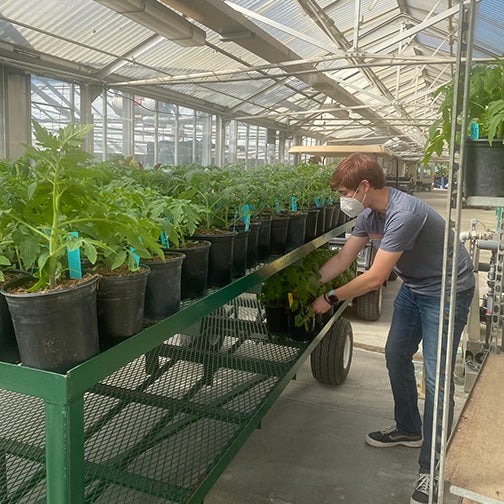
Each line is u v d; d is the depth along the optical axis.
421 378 4.10
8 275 1.66
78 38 7.93
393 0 10.38
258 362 3.20
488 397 1.88
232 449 2.25
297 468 2.91
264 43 8.38
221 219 2.67
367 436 3.17
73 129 1.38
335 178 2.69
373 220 2.95
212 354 3.33
